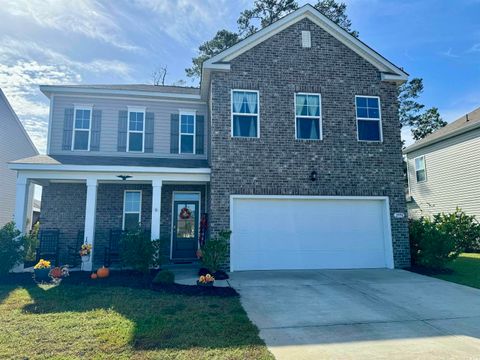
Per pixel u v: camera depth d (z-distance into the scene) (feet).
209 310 20.17
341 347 15.11
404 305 22.24
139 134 44.24
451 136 57.98
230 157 35.06
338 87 38.09
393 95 39.17
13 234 30.50
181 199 44.21
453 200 57.57
